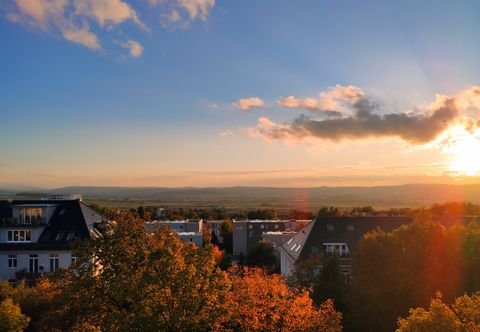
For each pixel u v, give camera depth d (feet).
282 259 284.00
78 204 209.46
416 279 139.64
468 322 80.94
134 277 82.33
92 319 83.71
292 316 111.24
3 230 194.39
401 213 601.62
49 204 205.77
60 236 195.93
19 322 114.11
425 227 148.15
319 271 170.50
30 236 194.59
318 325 112.27
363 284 142.82
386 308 138.31
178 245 90.17
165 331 77.41
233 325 104.06
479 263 140.36
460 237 143.43
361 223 243.40
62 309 88.48
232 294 108.88
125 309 82.99
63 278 89.20
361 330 139.23
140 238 92.84
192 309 79.46
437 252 142.31
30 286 185.78
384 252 144.56
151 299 80.02
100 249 90.99
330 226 240.32
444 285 139.85
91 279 86.33
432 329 79.30
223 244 522.06
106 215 98.27
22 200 216.33
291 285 163.32
